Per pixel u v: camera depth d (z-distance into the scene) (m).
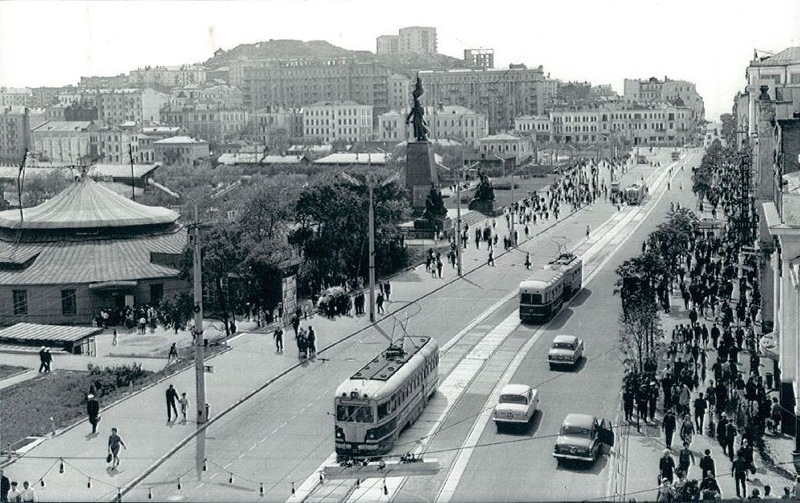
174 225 113.25
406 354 58.31
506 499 44.19
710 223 134.25
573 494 44.56
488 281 107.44
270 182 153.38
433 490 45.75
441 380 66.25
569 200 187.75
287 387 65.19
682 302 89.81
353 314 90.81
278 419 57.97
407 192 153.50
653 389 56.41
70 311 97.06
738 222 106.75
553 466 48.69
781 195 58.47
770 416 54.28
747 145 108.69
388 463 49.22
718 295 86.44
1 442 54.00
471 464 49.34
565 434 49.19
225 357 73.50
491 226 155.50
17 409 60.50
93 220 104.69
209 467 49.75
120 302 97.94
